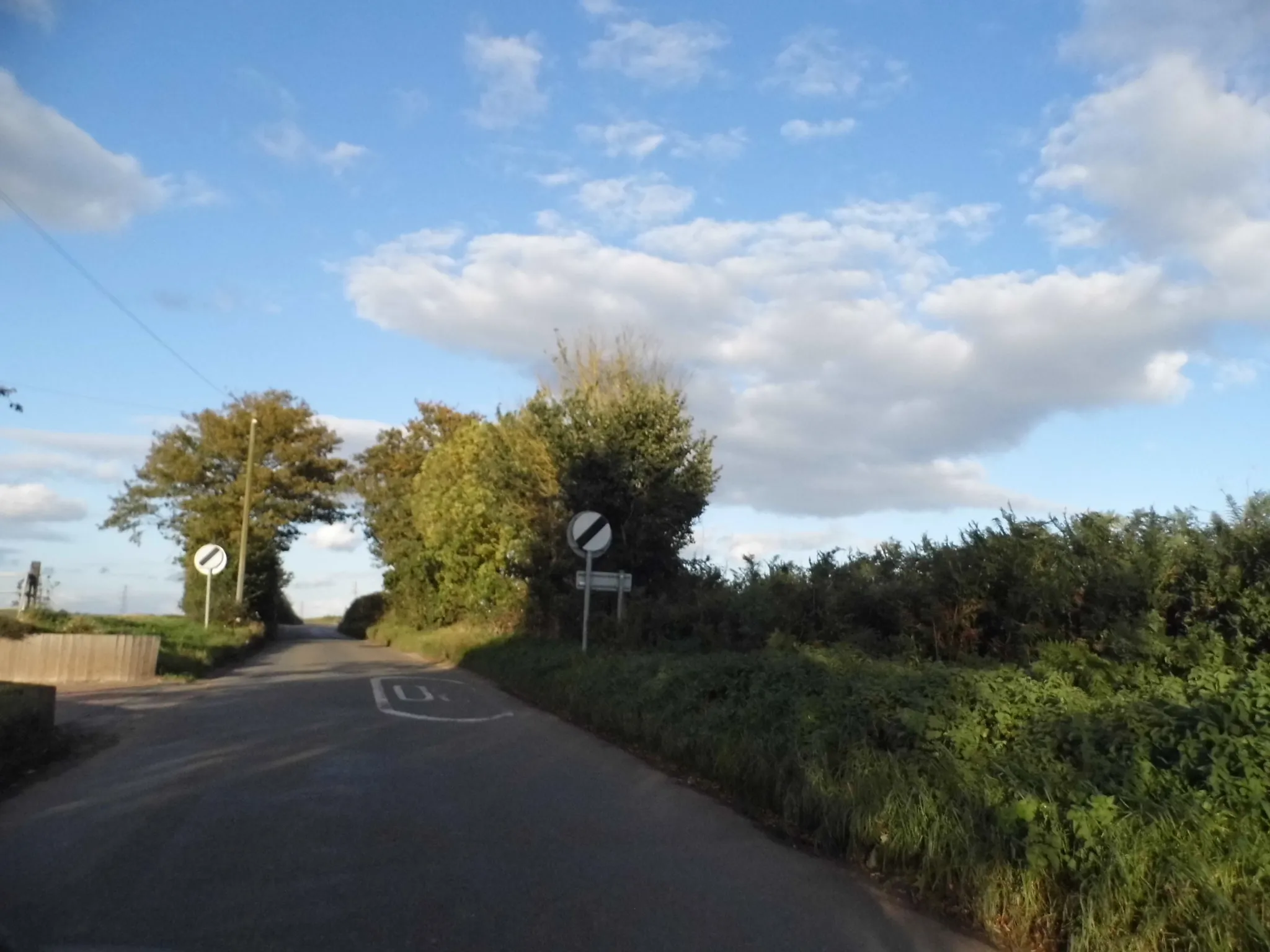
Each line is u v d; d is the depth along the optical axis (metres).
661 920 6.16
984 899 6.12
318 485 55.75
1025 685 8.02
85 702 16.14
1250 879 5.15
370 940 5.69
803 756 8.59
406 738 12.80
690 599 18.09
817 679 9.76
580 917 6.16
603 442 21.23
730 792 9.73
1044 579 10.11
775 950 5.74
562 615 22.41
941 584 11.52
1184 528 9.45
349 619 70.31
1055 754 6.84
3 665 19.11
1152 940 5.11
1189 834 5.48
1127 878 5.39
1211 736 5.98
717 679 11.37
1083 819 5.79
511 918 6.12
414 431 58.81
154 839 7.65
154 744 12.01
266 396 56.53
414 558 41.97
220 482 54.84
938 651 11.29
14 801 8.87
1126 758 6.23
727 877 7.05
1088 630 9.72
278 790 9.47
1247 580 8.72
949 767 7.20
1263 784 5.54
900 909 6.47
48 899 6.24
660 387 21.91
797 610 13.66
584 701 14.87
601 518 18.02
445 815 8.62
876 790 7.47
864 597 12.74
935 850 6.68
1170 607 9.25
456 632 32.09
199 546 50.75
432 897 6.45
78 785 9.57
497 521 26.77
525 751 12.09
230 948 5.53
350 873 6.89
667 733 11.51
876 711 8.40
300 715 14.84
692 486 21.55
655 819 8.70
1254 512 8.99
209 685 19.80
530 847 7.67
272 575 48.94
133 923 5.86
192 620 37.12
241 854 7.29
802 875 7.15
